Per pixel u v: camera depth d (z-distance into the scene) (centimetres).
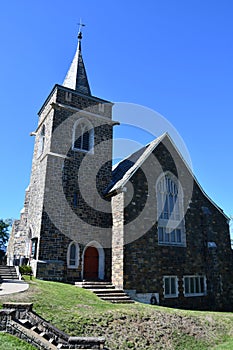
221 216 2448
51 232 1966
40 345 835
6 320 862
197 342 1279
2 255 3141
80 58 2856
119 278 1838
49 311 1157
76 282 1852
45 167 2106
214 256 2216
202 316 1578
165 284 2008
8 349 749
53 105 2289
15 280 1641
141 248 1953
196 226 2306
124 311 1370
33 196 2344
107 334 1133
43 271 1838
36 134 2709
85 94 2500
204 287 2189
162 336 1245
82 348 892
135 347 1116
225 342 1335
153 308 1548
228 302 2161
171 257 2086
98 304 1405
